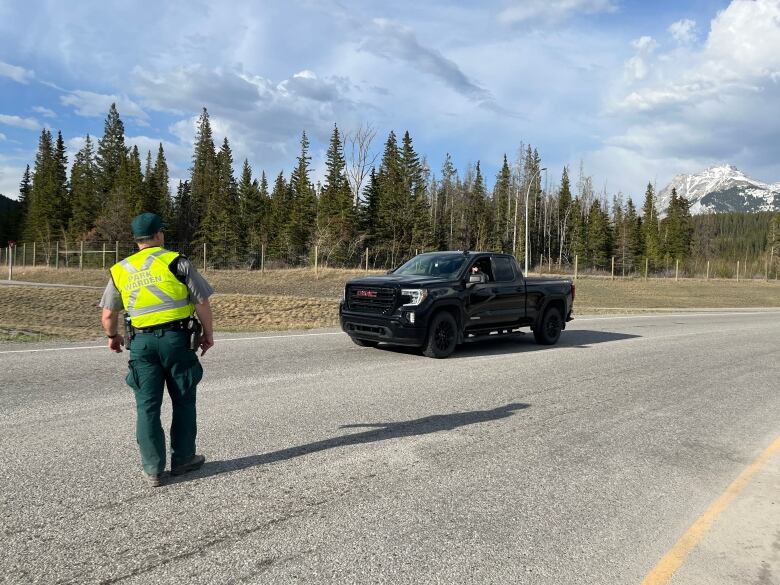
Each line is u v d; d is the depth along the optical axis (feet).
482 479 15.01
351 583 9.84
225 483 14.03
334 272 134.92
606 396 25.53
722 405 24.98
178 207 268.82
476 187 289.33
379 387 25.25
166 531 11.43
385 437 18.16
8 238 310.24
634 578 10.57
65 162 263.49
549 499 13.96
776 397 27.09
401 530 11.90
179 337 13.76
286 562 10.43
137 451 15.98
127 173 247.70
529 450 17.57
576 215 291.38
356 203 210.18
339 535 11.55
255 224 241.35
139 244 14.24
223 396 22.84
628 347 41.93
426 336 33.06
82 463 14.98
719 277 250.37
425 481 14.66
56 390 22.66
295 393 23.61
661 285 172.55
